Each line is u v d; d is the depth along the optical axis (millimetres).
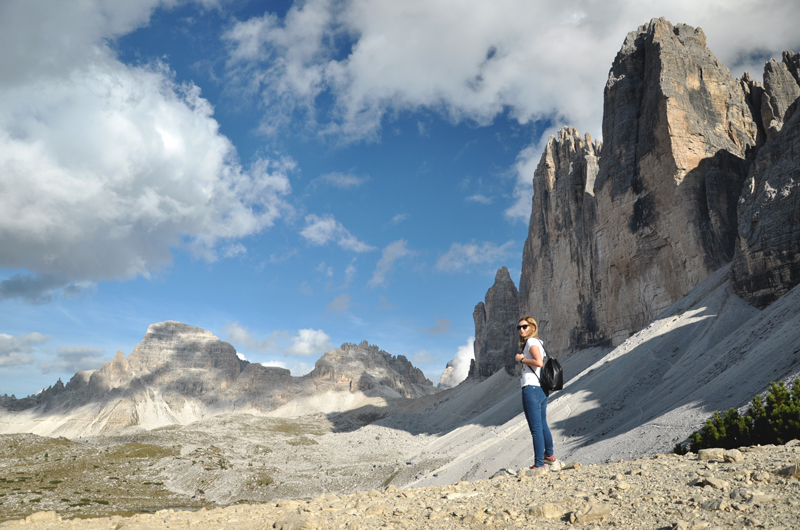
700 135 106562
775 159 79812
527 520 7426
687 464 10094
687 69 114500
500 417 144750
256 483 140875
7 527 10273
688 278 99938
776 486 7211
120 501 123938
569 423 79750
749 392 49000
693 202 101250
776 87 116500
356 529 7688
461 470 88000
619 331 124562
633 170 119625
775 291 73000
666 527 6254
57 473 145000
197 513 11141
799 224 71062
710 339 74062
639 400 73000
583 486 9281
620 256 122938
